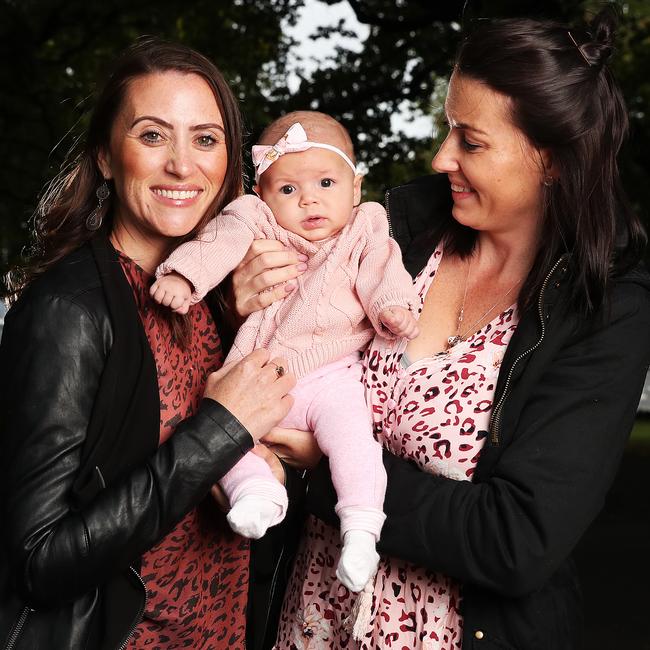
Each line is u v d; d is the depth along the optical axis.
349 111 13.05
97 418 2.10
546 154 2.30
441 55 12.53
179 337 2.37
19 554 2.03
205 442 2.13
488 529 2.14
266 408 2.23
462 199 2.43
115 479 2.14
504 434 2.25
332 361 2.58
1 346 2.18
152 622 2.33
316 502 2.40
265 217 2.67
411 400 2.40
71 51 15.18
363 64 13.23
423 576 2.35
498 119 2.29
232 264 2.43
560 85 2.24
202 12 14.86
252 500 2.26
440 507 2.21
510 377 2.26
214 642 2.50
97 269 2.22
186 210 2.30
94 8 14.85
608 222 2.26
